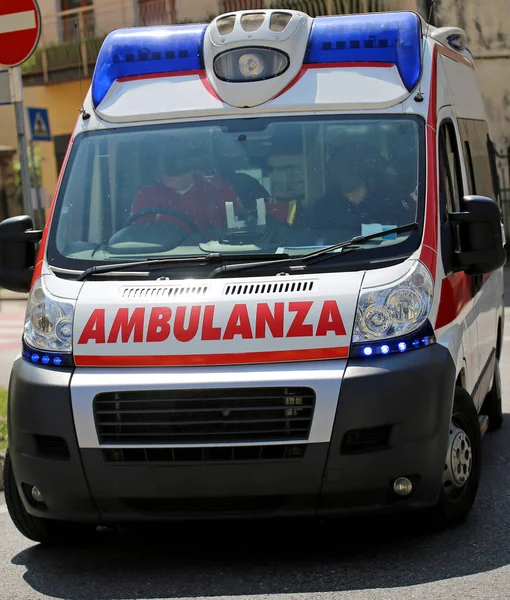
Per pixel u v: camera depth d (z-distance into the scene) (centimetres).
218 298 531
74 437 523
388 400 508
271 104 607
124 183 604
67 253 582
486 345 725
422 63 618
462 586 491
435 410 521
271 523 620
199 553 574
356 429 507
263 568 539
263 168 593
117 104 628
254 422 511
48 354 540
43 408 528
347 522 609
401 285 531
